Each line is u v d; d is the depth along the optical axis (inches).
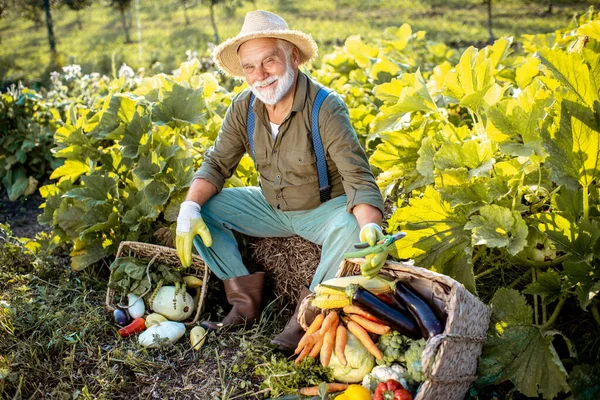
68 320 141.9
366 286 116.8
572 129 117.0
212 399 118.0
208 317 142.2
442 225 128.6
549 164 117.1
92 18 993.5
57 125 236.7
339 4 902.4
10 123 244.4
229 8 897.5
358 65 236.2
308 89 129.7
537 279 122.1
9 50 781.3
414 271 111.7
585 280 112.2
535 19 649.6
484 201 126.6
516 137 133.0
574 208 119.1
